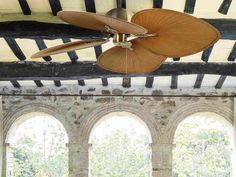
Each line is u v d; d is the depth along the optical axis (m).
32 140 15.16
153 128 9.05
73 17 3.34
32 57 4.02
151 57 3.92
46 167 14.99
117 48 3.83
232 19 5.71
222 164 14.91
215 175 14.87
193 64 7.75
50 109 9.15
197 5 6.04
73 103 9.17
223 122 9.21
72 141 9.04
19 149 15.02
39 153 15.10
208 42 3.46
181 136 15.20
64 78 7.69
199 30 3.32
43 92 9.21
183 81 8.98
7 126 9.09
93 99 9.17
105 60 4.01
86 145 9.02
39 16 6.21
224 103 9.12
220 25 5.71
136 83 9.11
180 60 7.79
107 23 3.32
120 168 14.92
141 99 9.16
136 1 5.90
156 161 8.91
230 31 5.70
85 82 9.12
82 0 5.98
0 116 8.96
